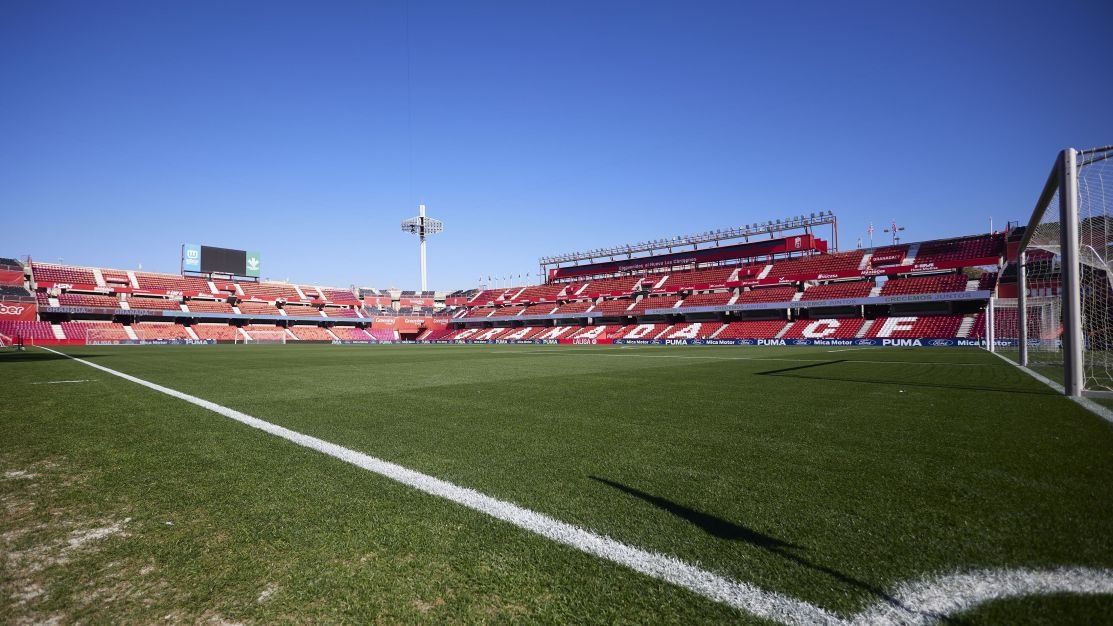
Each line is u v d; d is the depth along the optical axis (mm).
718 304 54844
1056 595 2203
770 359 21109
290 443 5410
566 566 2549
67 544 2871
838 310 50219
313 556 2689
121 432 6035
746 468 4332
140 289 61906
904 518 3125
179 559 2674
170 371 15320
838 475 4094
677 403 8336
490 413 7402
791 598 2213
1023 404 8039
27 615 2164
